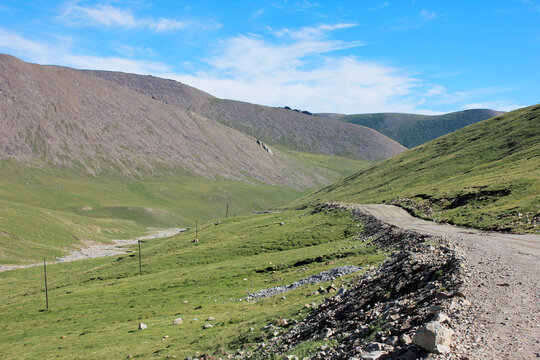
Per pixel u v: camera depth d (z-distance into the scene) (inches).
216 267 3508.9
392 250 2133.4
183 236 6259.8
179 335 1704.0
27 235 7066.9
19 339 2438.5
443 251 1114.7
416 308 767.1
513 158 4419.3
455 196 3373.5
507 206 2488.9
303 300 1539.1
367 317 859.4
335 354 716.0
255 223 5748.0
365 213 3900.1
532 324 601.0
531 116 6043.3
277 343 1054.4
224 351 1192.8
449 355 519.8
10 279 5098.4
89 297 3380.9
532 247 1350.9
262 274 2901.1
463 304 709.9
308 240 3661.4
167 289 3164.4
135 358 1486.2
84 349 1838.1
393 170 7288.4
